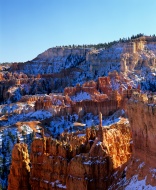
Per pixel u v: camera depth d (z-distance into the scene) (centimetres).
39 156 7912
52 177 7519
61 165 7362
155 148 5966
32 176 7975
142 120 6222
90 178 6619
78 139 8100
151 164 6038
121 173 6694
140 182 6034
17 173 8406
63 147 7481
